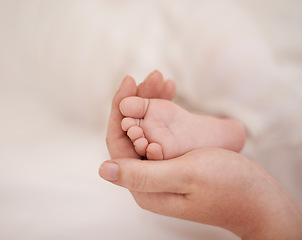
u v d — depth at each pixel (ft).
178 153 1.07
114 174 0.93
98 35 1.39
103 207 1.17
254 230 1.05
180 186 0.97
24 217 1.13
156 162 0.95
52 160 1.27
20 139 1.32
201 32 1.38
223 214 1.03
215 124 1.14
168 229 1.14
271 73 1.34
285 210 1.03
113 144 1.05
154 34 1.41
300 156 1.29
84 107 1.41
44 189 1.18
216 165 1.00
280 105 1.33
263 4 1.43
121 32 1.40
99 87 1.39
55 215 1.14
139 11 1.42
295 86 1.34
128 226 1.14
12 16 1.41
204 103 1.42
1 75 1.44
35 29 1.40
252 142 1.37
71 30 1.39
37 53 1.40
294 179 1.29
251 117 1.36
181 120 1.08
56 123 1.41
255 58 1.35
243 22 1.38
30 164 1.24
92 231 1.12
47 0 1.41
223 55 1.35
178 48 1.40
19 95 1.43
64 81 1.40
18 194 1.17
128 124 1.02
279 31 1.40
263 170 1.10
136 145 1.01
